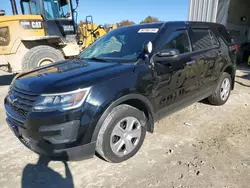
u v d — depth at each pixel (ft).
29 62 19.65
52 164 8.96
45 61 20.44
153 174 8.17
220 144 10.09
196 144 10.13
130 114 8.75
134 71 8.75
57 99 7.16
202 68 11.96
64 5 22.99
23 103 7.77
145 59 9.35
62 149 7.32
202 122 12.46
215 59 12.89
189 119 12.87
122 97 8.17
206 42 12.69
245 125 12.07
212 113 13.74
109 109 7.86
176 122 12.48
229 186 7.48
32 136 7.46
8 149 10.07
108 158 8.52
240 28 34.73
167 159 9.04
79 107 7.25
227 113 13.76
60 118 7.11
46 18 21.91
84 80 7.64
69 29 23.59
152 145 10.09
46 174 8.37
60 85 7.39
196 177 7.95
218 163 8.70
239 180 7.75
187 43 11.39
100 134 7.98
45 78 8.20
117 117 8.25
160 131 11.42
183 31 11.34
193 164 8.66
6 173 8.44
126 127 8.84
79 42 24.98
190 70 11.12
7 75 30.45
